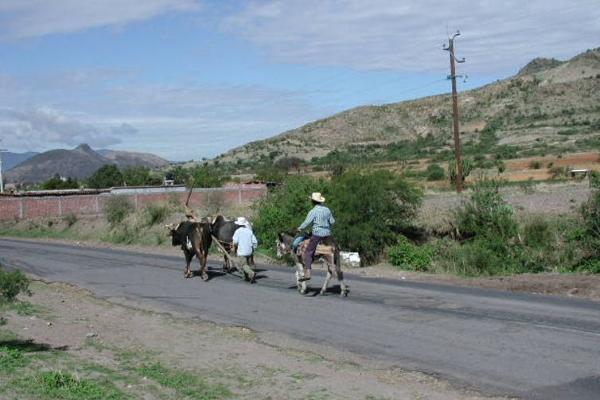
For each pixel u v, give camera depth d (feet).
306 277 57.67
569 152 320.29
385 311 49.42
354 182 83.51
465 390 30.53
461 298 53.47
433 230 85.56
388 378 32.94
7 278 38.34
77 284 72.18
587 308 47.75
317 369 34.91
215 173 228.02
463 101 521.65
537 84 511.81
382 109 542.57
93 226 151.12
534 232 75.51
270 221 92.38
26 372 33.99
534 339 38.93
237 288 64.08
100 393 30.32
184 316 51.52
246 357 37.93
